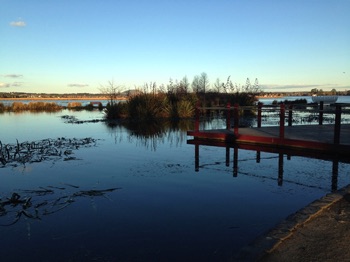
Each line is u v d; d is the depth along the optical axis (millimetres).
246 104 24672
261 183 5965
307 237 2965
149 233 3834
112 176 6629
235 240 3604
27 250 3480
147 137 12961
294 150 9297
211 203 4852
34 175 6773
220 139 11266
